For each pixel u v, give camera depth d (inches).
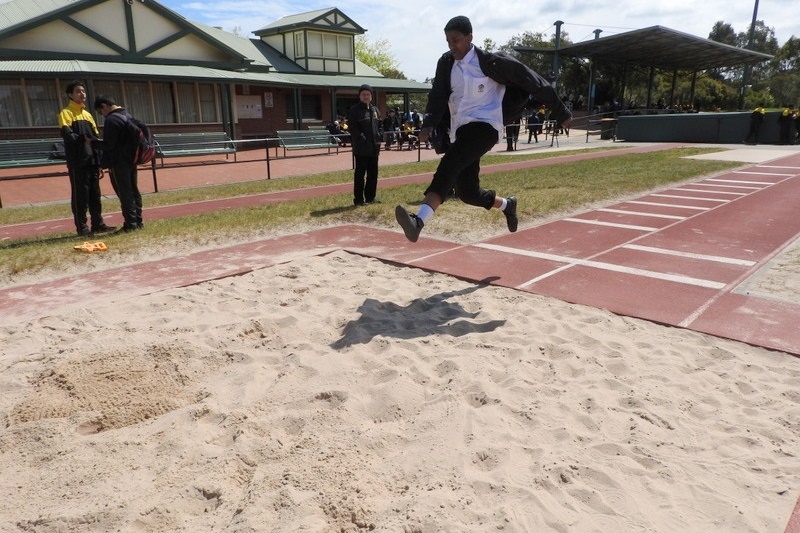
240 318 171.5
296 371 136.9
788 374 135.0
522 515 86.0
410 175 604.7
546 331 160.9
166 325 165.3
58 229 339.3
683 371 136.7
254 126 1207.6
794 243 260.4
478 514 86.4
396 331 161.2
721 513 87.4
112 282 214.2
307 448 104.5
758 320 167.2
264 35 1401.3
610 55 1467.8
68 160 295.6
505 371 135.3
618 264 228.7
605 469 97.6
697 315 172.1
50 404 121.2
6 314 181.6
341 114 1462.8
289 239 284.4
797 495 91.0
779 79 2450.8
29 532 84.7
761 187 447.8
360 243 272.4
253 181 588.4
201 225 314.0
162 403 123.9
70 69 837.2
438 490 91.7
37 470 100.5
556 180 485.7
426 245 265.3
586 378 132.0
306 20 1306.6
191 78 957.8
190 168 744.3
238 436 107.7
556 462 99.1
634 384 129.9
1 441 108.4
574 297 189.8
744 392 127.0
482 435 108.3
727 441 106.8
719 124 1067.9
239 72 1131.9
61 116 288.4
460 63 163.5
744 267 222.2
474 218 317.7
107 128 289.4
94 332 160.1
